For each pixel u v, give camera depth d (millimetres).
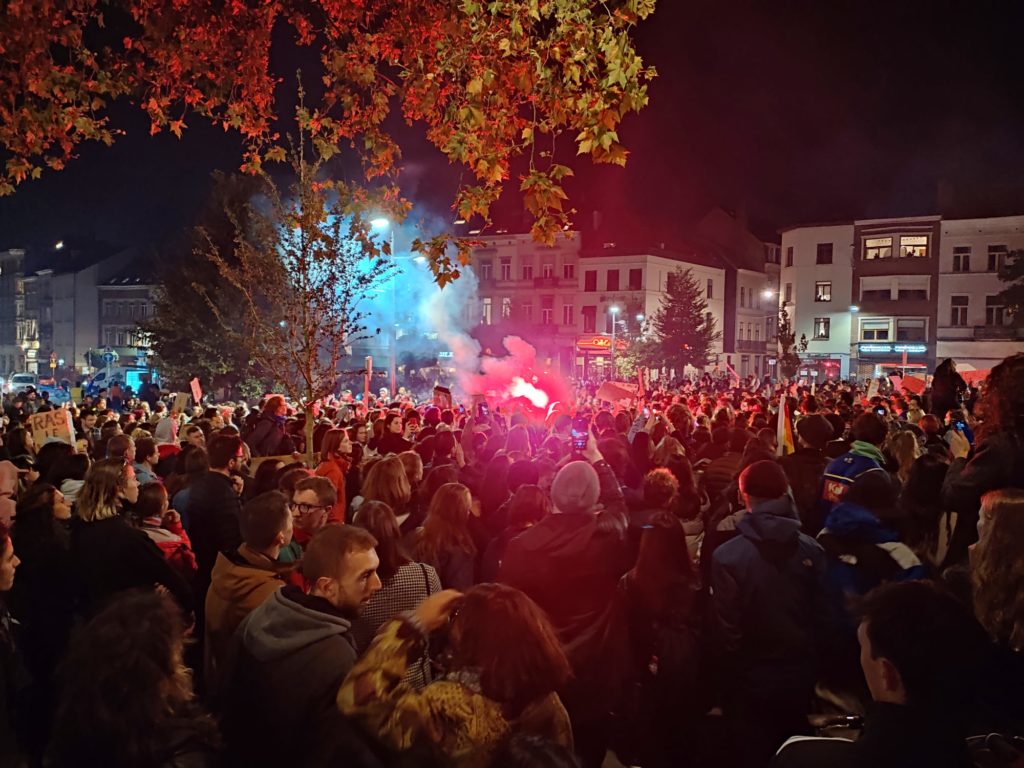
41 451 7590
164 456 9953
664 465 6703
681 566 4562
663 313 59844
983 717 2744
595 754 4363
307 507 5039
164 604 2689
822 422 6879
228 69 7598
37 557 5094
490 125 6465
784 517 4418
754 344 69500
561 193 5934
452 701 2404
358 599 3346
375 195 8117
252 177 29094
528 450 8297
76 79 6590
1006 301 46062
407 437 11625
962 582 3363
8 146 6570
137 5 7133
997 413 4051
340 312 10094
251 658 3115
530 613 2568
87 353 72688
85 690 2463
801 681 4305
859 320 55219
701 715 4547
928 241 53094
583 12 5645
